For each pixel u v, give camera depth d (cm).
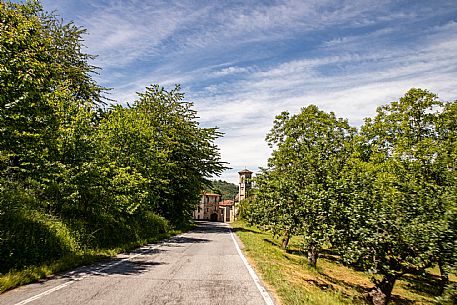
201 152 3275
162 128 2958
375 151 2220
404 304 1241
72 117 1254
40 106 948
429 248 851
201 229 3478
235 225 5075
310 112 2328
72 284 696
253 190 2462
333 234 1121
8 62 826
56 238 1013
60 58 2503
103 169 1384
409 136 2019
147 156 1986
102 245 1315
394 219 1001
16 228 905
